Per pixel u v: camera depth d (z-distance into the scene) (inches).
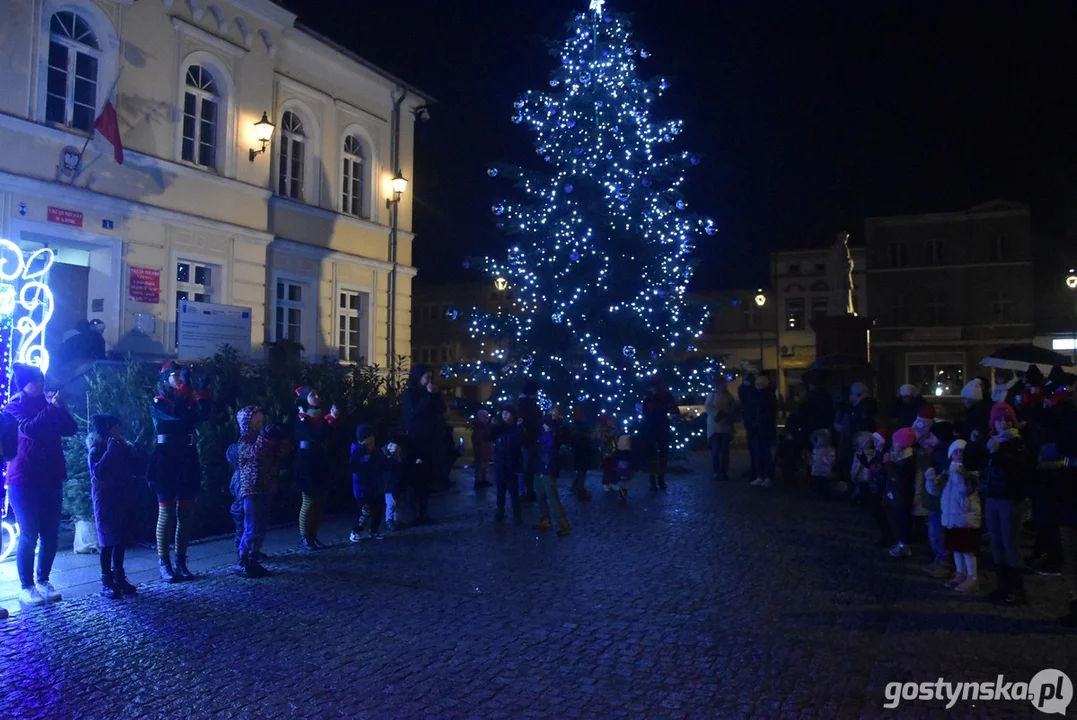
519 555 364.2
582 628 254.7
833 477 550.6
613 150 730.2
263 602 285.7
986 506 289.6
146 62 593.0
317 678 211.6
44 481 285.0
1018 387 456.1
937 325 1822.1
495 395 753.0
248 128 674.2
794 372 1993.1
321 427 387.9
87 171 553.6
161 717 186.9
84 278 565.3
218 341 605.9
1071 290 1652.3
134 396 399.9
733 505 510.3
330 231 765.3
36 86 527.2
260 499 327.3
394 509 430.9
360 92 806.5
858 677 211.9
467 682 209.0
